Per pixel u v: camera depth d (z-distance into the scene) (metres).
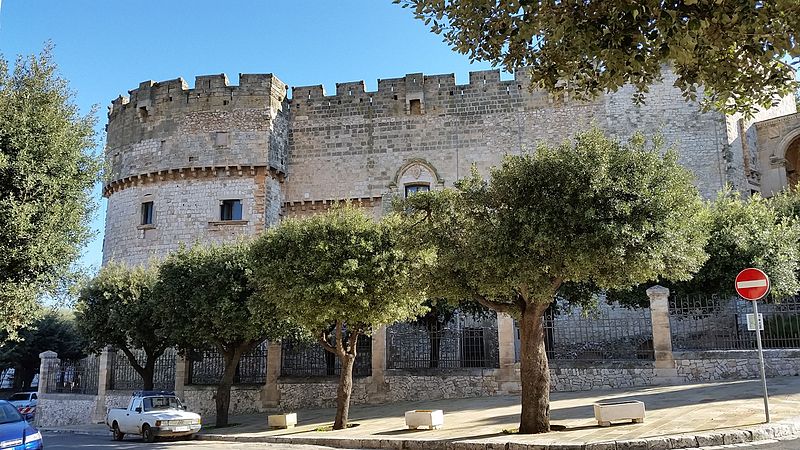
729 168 33.91
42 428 30.31
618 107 35.69
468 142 37.09
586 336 29.39
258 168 36.66
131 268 34.03
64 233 14.39
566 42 9.57
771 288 23.31
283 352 28.19
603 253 13.10
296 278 18.80
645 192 13.34
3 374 58.44
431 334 26.55
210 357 30.00
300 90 39.72
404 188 37.22
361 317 18.77
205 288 24.45
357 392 25.67
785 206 29.08
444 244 15.38
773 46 8.70
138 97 39.34
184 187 37.25
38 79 14.62
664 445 11.55
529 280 13.66
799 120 35.34
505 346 24.17
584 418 15.68
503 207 14.59
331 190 37.88
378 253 19.03
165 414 21.58
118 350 32.50
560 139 36.09
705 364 21.36
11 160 13.20
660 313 22.23
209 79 38.25
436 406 22.17
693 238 14.69
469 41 10.94
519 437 13.52
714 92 10.62
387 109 38.38
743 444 11.34
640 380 21.98
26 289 13.43
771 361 20.78
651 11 8.55
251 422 24.20
